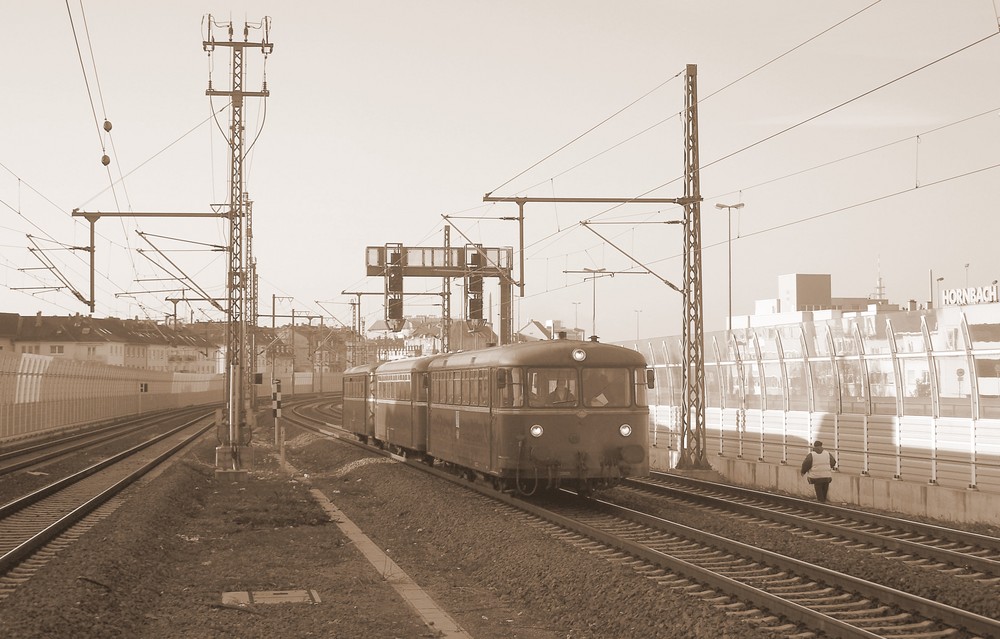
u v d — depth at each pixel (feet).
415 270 153.58
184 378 381.81
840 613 37.88
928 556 50.67
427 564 53.72
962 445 68.18
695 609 37.29
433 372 94.79
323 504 81.05
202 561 53.78
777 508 72.38
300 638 36.40
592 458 71.82
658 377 119.75
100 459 127.75
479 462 77.71
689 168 94.38
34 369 167.94
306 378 470.39
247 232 173.06
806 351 87.45
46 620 35.58
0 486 93.91
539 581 45.57
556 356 72.33
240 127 112.78
